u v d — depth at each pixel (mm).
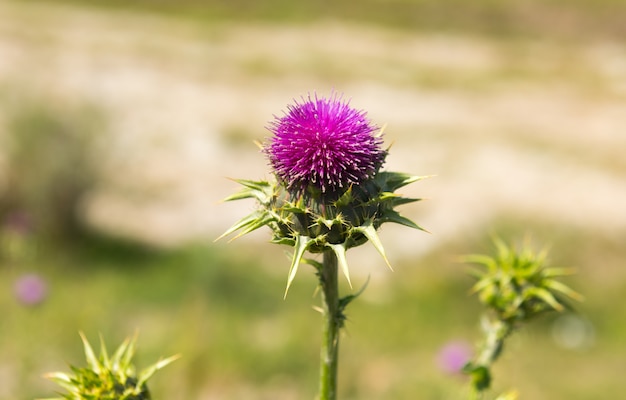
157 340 13742
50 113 19188
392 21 39969
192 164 23016
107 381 4797
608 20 38219
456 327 15641
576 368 14109
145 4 41969
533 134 25750
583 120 27469
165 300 15758
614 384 13453
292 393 13289
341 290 16547
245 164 23422
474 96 30094
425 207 19875
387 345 14805
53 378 4906
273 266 17734
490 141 24891
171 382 12625
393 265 17562
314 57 34438
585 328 15383
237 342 14117
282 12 41125
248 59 33531
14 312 12742
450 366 10477
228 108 27531
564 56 35875
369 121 4707
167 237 19547
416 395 12945
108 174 20219
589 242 18031
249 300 15984
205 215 20672
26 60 29953
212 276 16141
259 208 4719
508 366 14031
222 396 13016
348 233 4422
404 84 31266
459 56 35812
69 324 13727
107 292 15898
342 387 13344
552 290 6992
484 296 6031
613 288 16719
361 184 4516
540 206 19891
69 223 18797
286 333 14883
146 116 25688
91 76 29062
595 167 22922
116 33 36250
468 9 40031
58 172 18594
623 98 30141
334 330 4625
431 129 26031
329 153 4418
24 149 18594
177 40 35938
